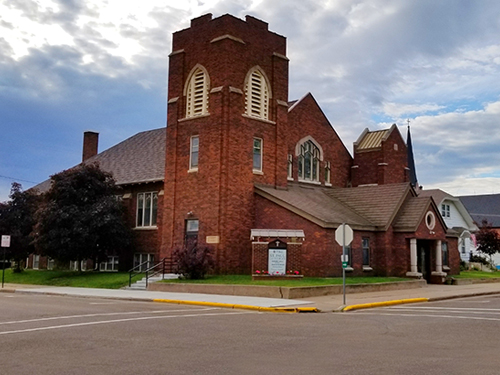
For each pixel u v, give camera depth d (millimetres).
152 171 39281
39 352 11258
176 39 36125
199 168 33281
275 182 34750
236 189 32594
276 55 35781
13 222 40406
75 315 17859
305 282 26641
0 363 10164
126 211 39375
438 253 35406
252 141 33812
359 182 42656
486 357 10695
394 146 42688
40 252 36281
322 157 40719
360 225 31891
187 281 28375
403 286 29922
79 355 10930
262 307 20156
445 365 9891
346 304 21391
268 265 28203
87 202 36938
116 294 26250
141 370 9531
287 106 36094
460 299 25578
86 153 52656
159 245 36906
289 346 11984
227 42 33062
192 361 10328
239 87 33500
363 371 9406
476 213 84625
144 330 14406
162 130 46250
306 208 31594
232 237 32125
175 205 34344
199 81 34438
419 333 14016
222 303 21500
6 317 17281
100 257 38031
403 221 33656
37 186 50500
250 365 9953
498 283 36531
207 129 33125
